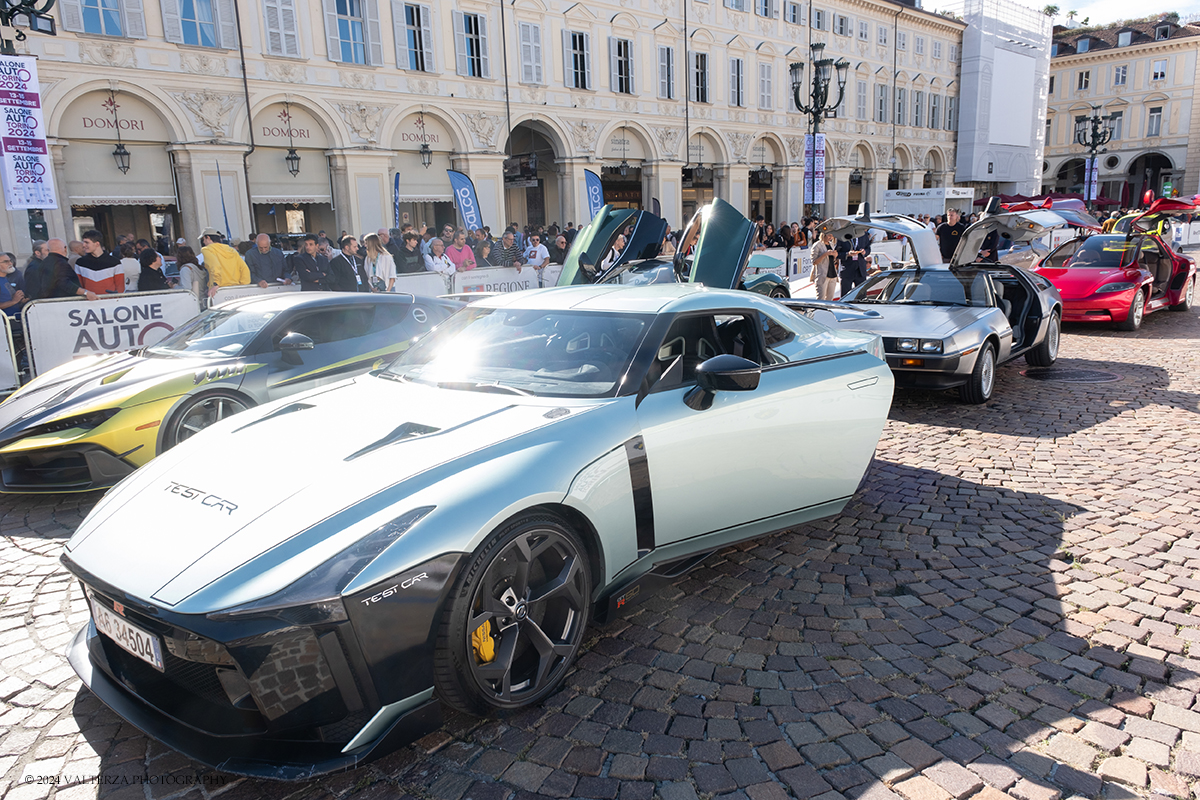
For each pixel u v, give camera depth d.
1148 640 3.09
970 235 9.24
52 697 2.85
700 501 3.28
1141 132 57.16
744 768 2.38
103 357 5.94
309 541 2.26
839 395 3.91
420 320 6.59
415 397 3.19
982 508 4.61
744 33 28.80
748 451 3.45
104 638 2.64
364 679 2.22
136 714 2.41
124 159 15.70
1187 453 5.58
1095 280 11.57
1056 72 60.44
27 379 7.83
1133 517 4.41
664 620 3.34
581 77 23.75
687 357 3.47
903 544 4.11
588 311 3.59
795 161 32.06
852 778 2.33
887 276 8.48
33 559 4.16
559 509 2.71
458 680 2.42
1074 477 5.15
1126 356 9.62
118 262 9.02
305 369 5.76
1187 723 2.56
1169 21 56.00
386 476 2.50
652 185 26.62
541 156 26.03
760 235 21.22
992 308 7.59
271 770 2.14
